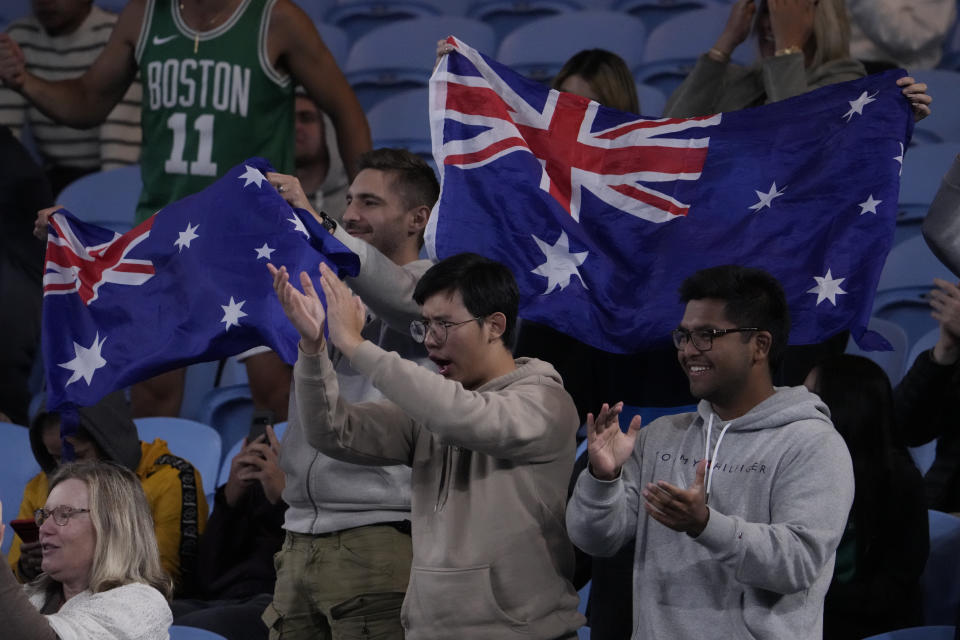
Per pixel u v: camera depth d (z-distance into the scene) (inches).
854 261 404.8
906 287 683.4
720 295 335.3
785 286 407.8
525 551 344.8
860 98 430.6
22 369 717.3
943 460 538.6
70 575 358.0
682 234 422.3
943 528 470.6
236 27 649.0
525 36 874.8
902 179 716.7
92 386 403.5
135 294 414.0
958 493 532.7
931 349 513.7
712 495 331.6
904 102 427.8
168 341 399.2
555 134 436.1
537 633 342.0
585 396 451.5
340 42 896.9
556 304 409.7
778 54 524.4
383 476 397.1
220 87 647.1
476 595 340.2
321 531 398.9
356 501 396.2
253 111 650.2
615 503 332.2
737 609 321.4
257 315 389.4
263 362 655.8
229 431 702.5
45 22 815.7
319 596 397.7
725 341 333.4
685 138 436.5
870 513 435.2
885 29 765.9
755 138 433.1
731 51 547.8
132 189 796.6
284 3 655.1
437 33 880.9
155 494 530.3
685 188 430.0
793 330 400.2
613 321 411.2
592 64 561.9
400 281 401.7
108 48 681.0
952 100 751.7
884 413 444.1
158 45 657.6
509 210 418.9
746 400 338.0
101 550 356.8
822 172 422.3
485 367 356.2
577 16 872.9
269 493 505.7
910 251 687.7
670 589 331.0
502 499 345.4
